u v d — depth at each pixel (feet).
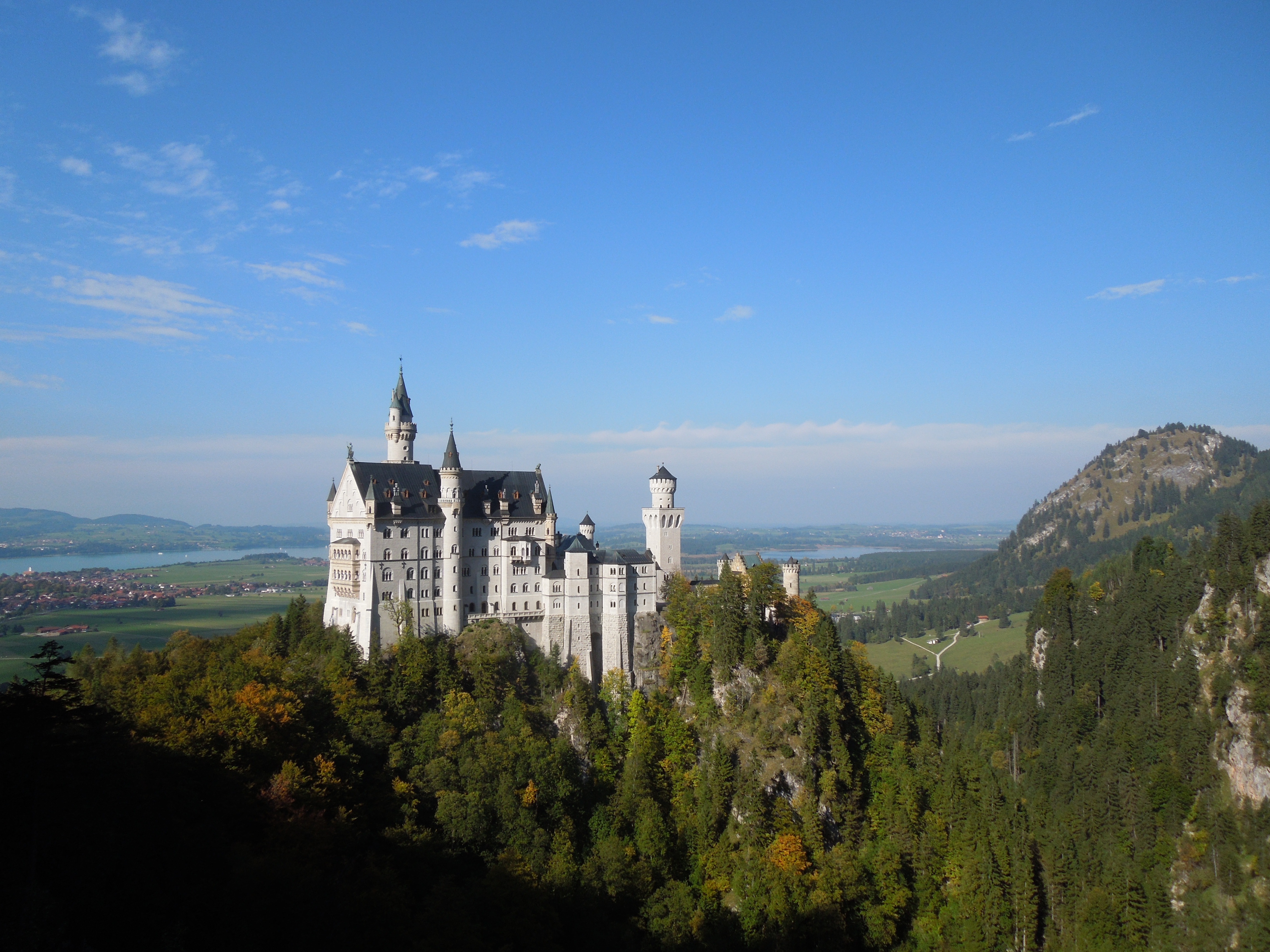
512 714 579.07
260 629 641.81
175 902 317.01
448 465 635.66
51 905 265.34
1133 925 527.81
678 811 563.07
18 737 279.49
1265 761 600.80
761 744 586.86
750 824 540.11
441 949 362.94
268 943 322.96
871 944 508.94
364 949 349.41
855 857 542.57
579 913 469.98
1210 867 567.18
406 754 526.98
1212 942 522.88
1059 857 557.33
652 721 619.67
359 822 455.63
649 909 489.26
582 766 587.68
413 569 621.72
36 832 278.26
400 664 573.33
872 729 641.40
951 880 546.26
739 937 490.49
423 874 441.68
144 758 381.19
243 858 356.79
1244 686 648.79
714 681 636.48
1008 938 513.04
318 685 548.72
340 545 623.36
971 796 594.24
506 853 468.75
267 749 456.04
